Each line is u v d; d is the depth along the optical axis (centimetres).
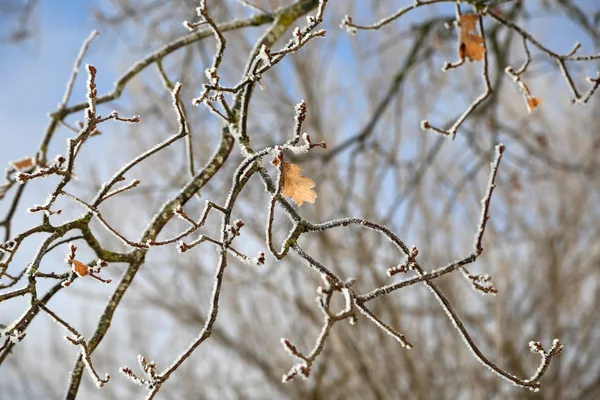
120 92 348
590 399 843
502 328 798
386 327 184
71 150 205
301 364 166
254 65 211
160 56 346
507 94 867
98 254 239
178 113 218
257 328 891
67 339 204
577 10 507
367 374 746
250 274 833
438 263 786
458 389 801
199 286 896
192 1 495
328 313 174
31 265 210
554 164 591
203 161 738
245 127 218
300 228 193
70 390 230
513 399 789
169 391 948
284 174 198
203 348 958
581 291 904
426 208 760
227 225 200
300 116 178
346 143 583
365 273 759
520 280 871
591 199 930
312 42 773
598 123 967
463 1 296
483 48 289
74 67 353
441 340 805
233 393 923
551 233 888
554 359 829
